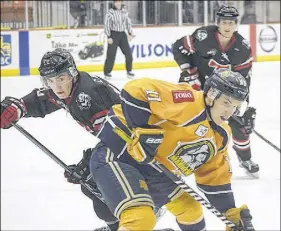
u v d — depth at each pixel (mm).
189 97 4312
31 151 10133
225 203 4785
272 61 21688
